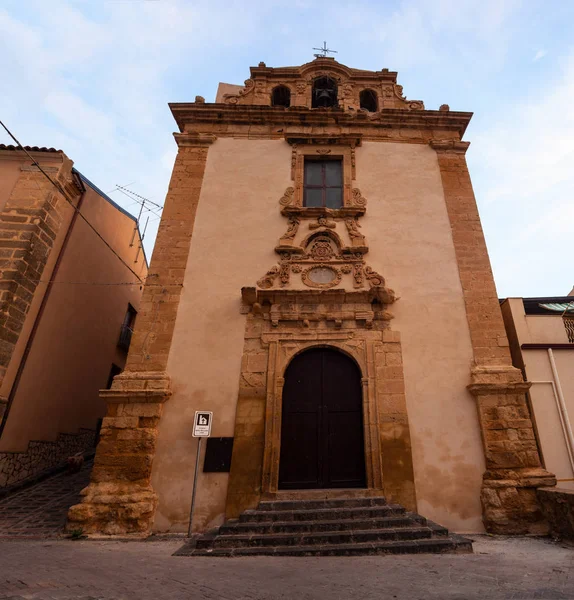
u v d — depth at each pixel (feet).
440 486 27.12
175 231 35.45
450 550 20.49
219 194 37.55
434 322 31.94
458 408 29.22
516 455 27.35
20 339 34.73
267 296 32.04
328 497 26.17
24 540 23.16
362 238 35.22
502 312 35.55
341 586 14.17
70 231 41.60
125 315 59.62
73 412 44.88
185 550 20.97
